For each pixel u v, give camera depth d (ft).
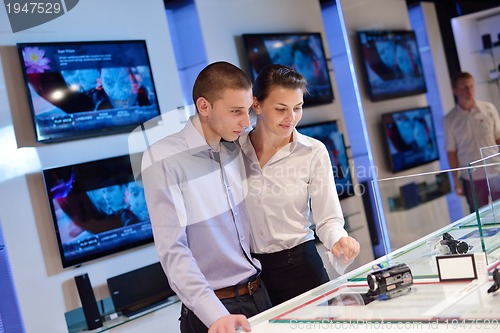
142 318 12.44
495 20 18.88
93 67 12.80
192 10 15.06
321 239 7.54
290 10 16.90
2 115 11.77
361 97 18.49
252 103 6.88
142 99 13.48
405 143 18.86
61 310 12.05
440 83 19.43
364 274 6.31
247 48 15.58
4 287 11.52
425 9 19.36
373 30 18.76
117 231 12.73
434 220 6.91
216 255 6.65
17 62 12.01
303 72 16.80
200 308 5.93
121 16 13.42
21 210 11.83
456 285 5.43
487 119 18.86
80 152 12.59
